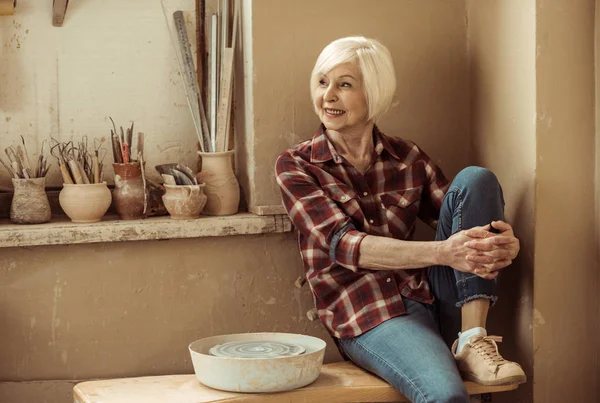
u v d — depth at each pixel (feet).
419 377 7.15
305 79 9.36
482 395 8.34
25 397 8.89
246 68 9.50
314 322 9.60
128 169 9.14
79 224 8.84
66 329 8.96
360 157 8.52
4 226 8.77
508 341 8.81
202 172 9.39
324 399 7.41
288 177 8.18
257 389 7.19
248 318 9.42
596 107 8.39
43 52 9.66
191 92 9.56
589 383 8.54
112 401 7.09
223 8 9.66
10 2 9.23
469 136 9.80
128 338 9.12
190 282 9.23
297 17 9.29
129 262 9.07
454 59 9.75
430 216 8.99
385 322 7.89
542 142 8.26
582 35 8.33
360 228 8.32
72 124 9.78
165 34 9.96
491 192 7.80
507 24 8.77
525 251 8.45
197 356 7.37
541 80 8.22
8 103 9.60
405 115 9.66
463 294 7.77
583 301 8.47
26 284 8.84
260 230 9.18
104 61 9.83
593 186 8.45
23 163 9.00
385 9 9.53
